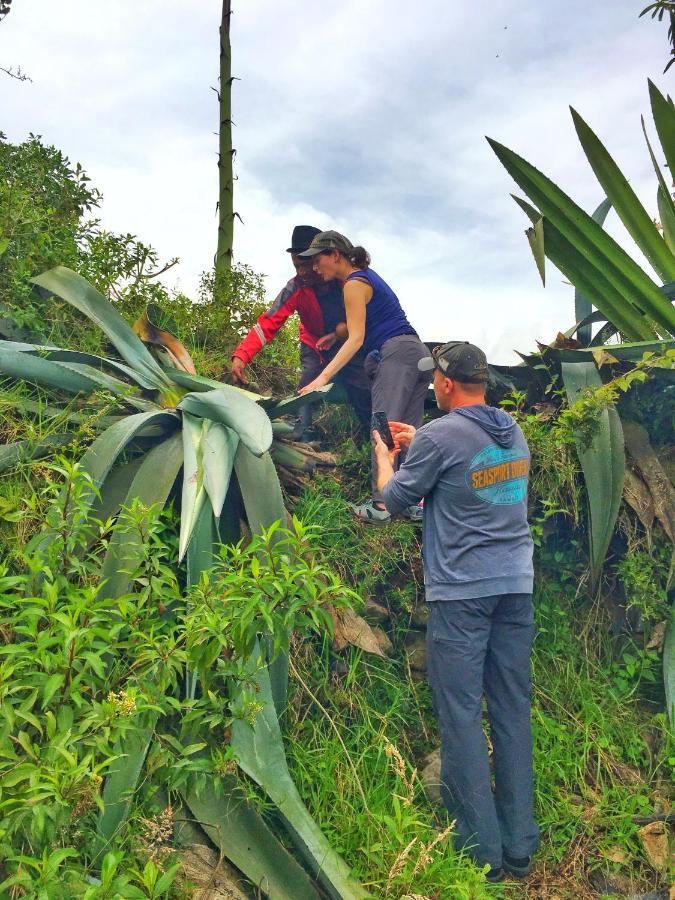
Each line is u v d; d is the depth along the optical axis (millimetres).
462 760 2287
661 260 3809
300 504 3012
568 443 3129
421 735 2709
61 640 1688
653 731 2875
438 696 2365
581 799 2574
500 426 2463
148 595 1984
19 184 3322
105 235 3434
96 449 2369
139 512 2051
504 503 2418
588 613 3189
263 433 2369
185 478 2318
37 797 1428
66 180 3617
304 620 1919
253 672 2020
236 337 3969
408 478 2414
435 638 2379
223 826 2002
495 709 2438
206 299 4023
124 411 2840
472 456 2379
